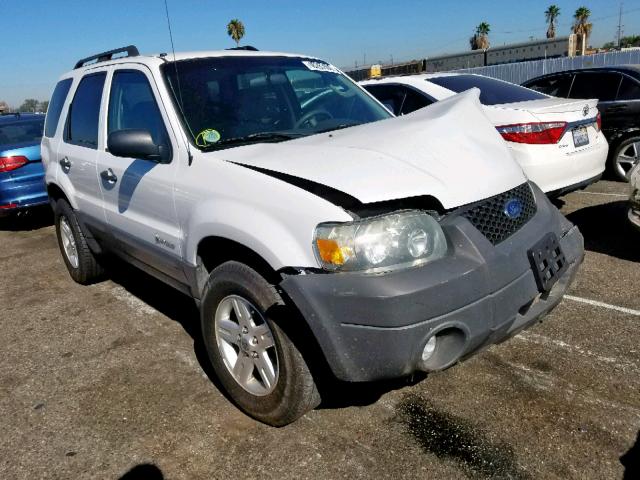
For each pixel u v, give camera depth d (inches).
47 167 193.0
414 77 253.1
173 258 122.3
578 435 99.7
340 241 85.6
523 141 196.1
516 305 93.0
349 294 84.0
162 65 130.5
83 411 118.6
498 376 119.9
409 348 83.5
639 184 179.5
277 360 99.2
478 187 97.6
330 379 101.4
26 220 321.4
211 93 127.8
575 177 206.1
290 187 94.3
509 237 97.8
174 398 121.0
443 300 84.5
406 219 87.9
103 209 153.2
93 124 159.8
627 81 286.5
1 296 194.9
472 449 98.3
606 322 140.7
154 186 123.9
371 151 100.0
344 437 104.0
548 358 125.8
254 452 101.9
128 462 101.7
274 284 98.5
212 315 111.9
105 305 177.8
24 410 120.7
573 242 110.0
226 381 113.3
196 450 103.6
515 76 860.0
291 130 130.8
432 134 106.7
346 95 152.3
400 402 113.3
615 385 113.7
